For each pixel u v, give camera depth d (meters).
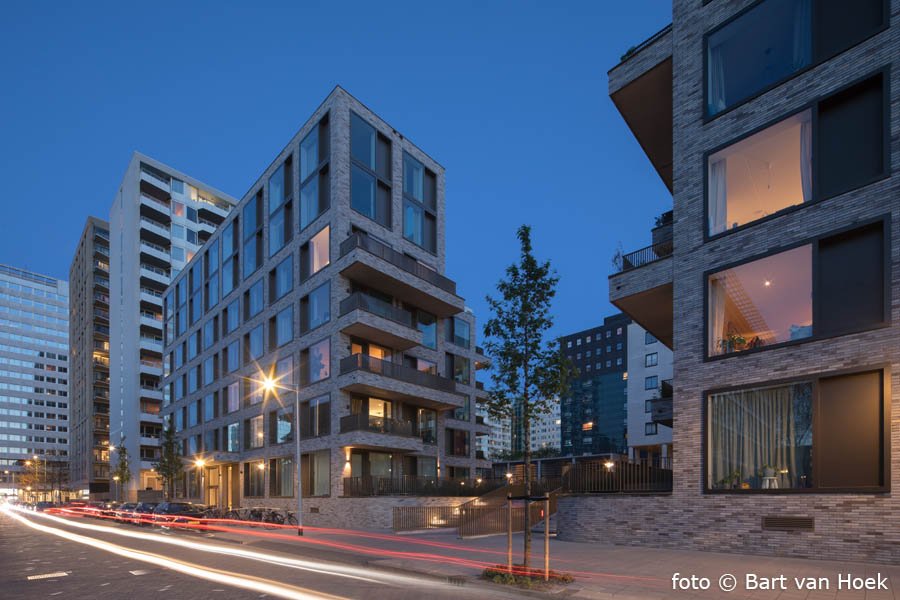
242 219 43.84
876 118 14.00
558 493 19.66
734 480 15.20
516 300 13.21
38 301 176.12
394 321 32.66
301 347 34.41
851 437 13.32
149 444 80.69
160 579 13.03
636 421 60.81
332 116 33.56
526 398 12.90
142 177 85.81
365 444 29.84
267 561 16.22
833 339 13.89
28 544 22.64
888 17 13.95
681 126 18.11
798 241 14.88
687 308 17.03
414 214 38.19
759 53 16.53
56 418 173.00
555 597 10.16
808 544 13.45
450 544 19.36
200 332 51.78
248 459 39.22
